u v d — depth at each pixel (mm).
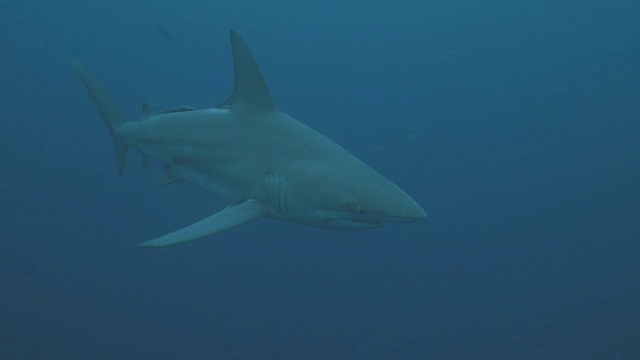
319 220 5012
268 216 5387
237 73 5496
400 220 4664
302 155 5168
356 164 5086
